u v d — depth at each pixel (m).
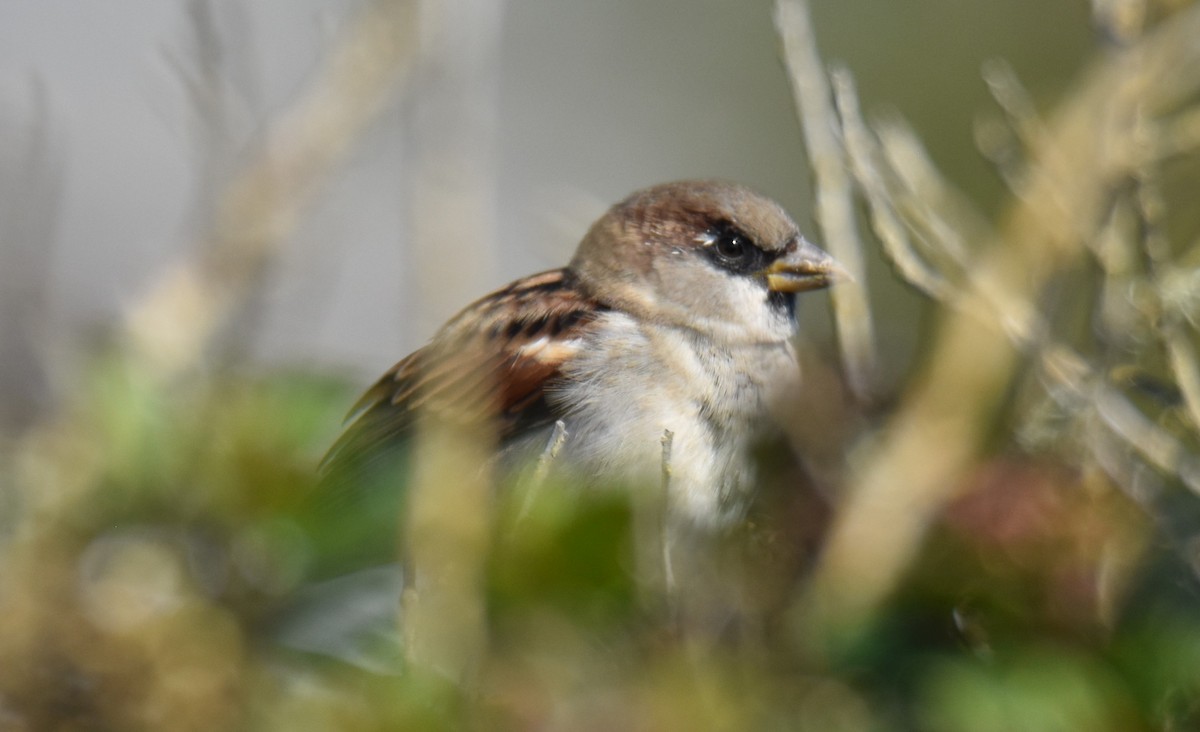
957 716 2.11
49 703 2.12
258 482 2.12
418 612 2.12
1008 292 2.16
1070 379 2.14
